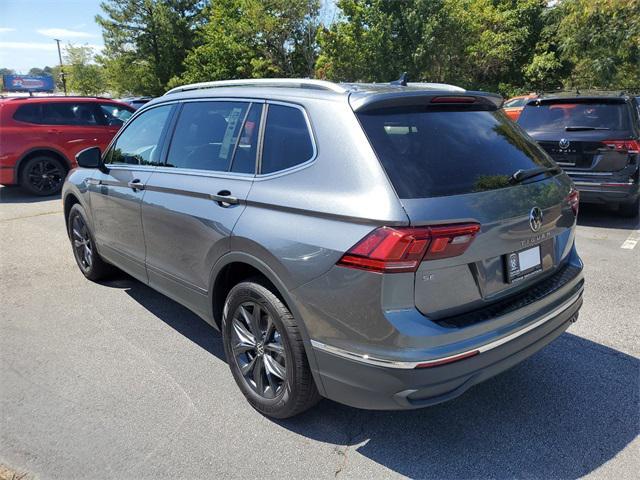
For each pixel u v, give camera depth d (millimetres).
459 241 2256
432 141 2582
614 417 2926
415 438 2773
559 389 3205
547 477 2479
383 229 2201
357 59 23156
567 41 25406
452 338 2264
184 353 3717
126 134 4359
